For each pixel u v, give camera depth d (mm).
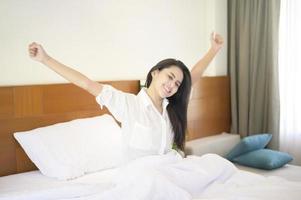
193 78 1841
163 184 1323
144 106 1539
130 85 2520
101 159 1950
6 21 1915
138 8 2625
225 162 1712
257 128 3189
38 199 1382
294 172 2398
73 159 1852
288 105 2988
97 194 1398
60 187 1488
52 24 2113
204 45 3219
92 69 2352
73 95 2193
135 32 2617
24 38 1993
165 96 1524
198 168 1562
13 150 1945
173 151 1602
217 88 3230
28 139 1889
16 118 1946
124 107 1502
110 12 2430
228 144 3035
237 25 3268
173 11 2900
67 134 1956
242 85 3248
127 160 1518
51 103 2090
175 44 2947
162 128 1547
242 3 3186
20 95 1953
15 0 1940
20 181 1753
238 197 1355
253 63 3152
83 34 2281
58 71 1405
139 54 2662
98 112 2328
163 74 1509
